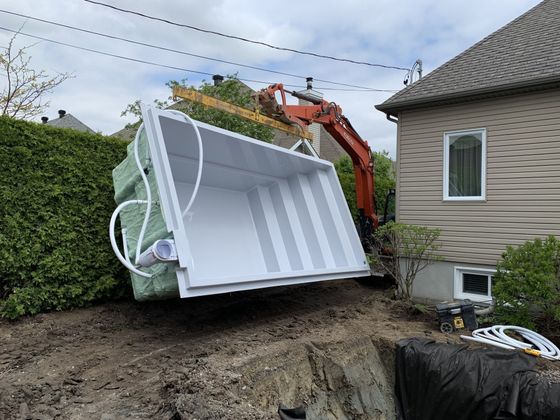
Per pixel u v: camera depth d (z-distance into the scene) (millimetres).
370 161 9703
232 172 6922
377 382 5883
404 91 8945
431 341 5855
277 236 7348
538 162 7188
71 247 6219
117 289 6770
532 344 5902
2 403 3664
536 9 9961
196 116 12570
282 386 4836
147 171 5234
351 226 7656
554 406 4551
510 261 6359
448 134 8188
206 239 6566
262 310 7176
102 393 3924
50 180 6102
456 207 8062
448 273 8117
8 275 5707
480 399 5020
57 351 4891
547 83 6875
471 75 8297
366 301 8156
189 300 7219
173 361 4652
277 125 7566
